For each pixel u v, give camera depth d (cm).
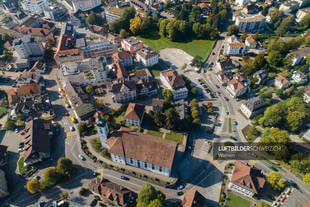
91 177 12312
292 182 12062
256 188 11069
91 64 18275
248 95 17912
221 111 16650
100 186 11156
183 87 17762
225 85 19050
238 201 11300
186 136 14475
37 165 12825
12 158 13275
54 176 11500
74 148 13838
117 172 12619
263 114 16050
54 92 18275
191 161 13275
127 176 12412
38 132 13550
